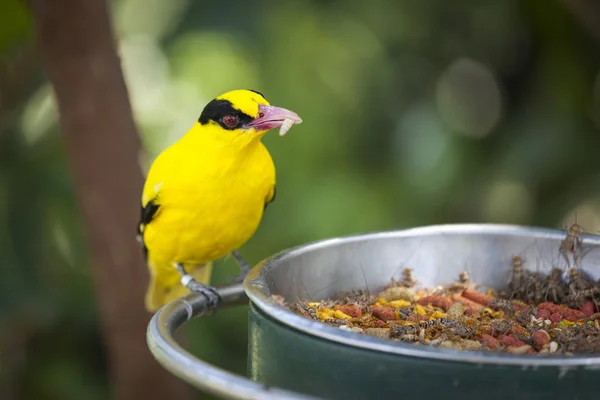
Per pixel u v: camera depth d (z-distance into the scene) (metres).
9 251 10.73
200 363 4.09
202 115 7.23
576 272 5.91
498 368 3.86
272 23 12.04
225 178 7.16
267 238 12.38
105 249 9.32
